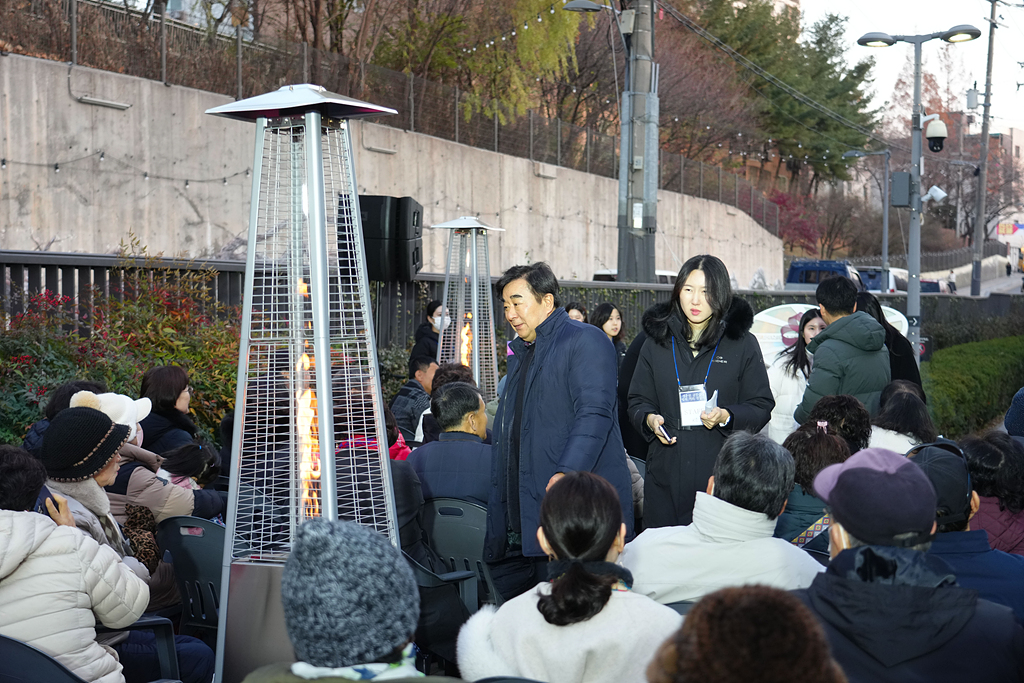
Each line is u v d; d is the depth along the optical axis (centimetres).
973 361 1328
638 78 1313
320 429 262
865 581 187
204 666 329
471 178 2242
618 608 210
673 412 373
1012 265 6066
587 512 211
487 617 229
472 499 388
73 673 244
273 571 259
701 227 3391
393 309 1047
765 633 120
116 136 1413
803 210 5181
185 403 468
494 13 2244
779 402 615
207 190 1566
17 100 1279
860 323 484
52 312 690
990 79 3538
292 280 275
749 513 247
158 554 343
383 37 2166
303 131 271
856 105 5269
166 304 776
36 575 257
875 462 201
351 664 164
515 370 350
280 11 1862
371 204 694
